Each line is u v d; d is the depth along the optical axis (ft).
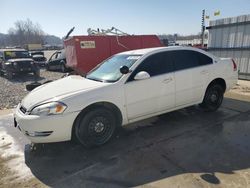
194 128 14.47
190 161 10.69
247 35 31.32
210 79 16.02
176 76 14.26
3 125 16.74
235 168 10.00
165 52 14.32
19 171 10.53
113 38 23.71
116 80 12.63
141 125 15.25
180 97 14.75
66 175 10.07
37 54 82.89
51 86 13.00
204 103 16.65
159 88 13.66
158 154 11.46
